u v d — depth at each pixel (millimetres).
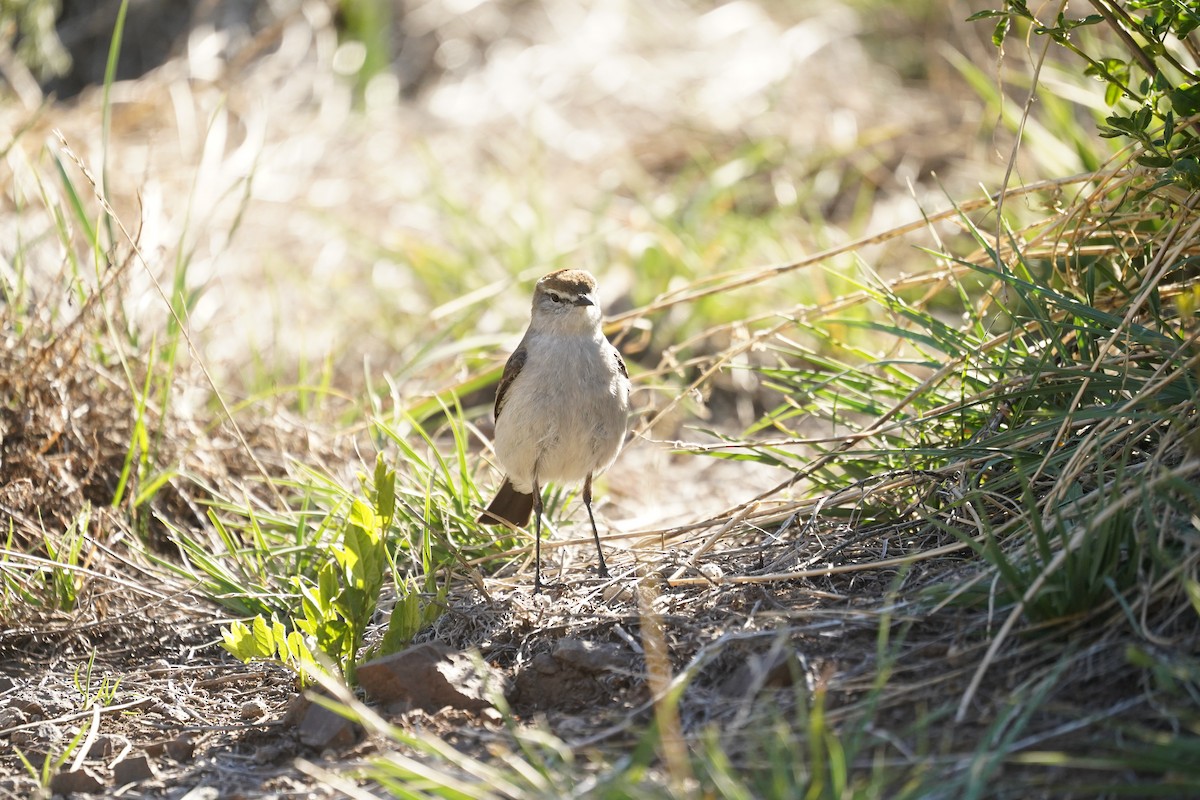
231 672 8953
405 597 8523
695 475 14047
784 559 8969
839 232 17781
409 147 20781
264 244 18000
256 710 8164
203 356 13664
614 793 5949
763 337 11477
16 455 11133
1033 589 6996
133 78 21750
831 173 19188
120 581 9703
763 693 7070
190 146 19328
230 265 17219
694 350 15828
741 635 7660
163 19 22484
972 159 18469
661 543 10102
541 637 8453
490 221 18422
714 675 7488
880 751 6422
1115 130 9227
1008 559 7750
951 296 15625
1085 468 8398
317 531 10414
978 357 9688
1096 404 8953
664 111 21703
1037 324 9898
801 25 23859
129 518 11117
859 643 7496
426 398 12914
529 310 16406
